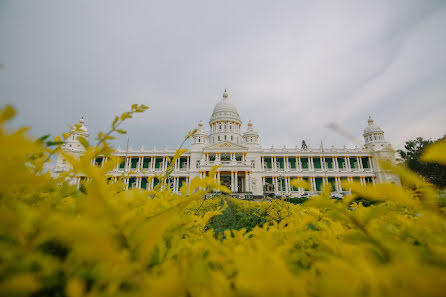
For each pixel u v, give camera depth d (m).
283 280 0.47
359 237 0.88
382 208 0.96
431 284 0.39
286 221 1.68
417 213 1.40
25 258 0.59
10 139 0.53
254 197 54.03
